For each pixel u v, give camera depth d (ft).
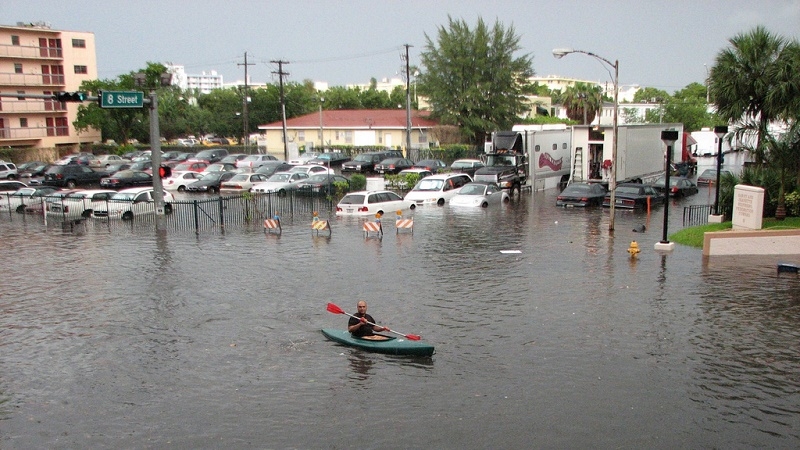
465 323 51.88
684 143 168.25
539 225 100.27
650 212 114.32
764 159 89.15
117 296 60.64
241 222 105.40
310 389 40.04
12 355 46.26
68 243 87.61
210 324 52.39
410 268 70.79
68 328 51.83
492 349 46.19
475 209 119.24
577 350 45.85
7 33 206.08
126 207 106.32
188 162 180.14
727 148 237.25
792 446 33.12
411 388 39.96
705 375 41.55
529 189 147.02
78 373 43.01
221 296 60.29
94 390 40.40
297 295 60.39
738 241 75.72
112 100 90.27
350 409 37.29
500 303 57.21
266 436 34.42
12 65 208.95
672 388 39.68
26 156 207.82
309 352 46.14
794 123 85.40
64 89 221.25
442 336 48.96
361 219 107.65
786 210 90.17
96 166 179.11
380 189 142.92
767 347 46.21
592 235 90.63
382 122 234.17
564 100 260.83
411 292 61.05
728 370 42.29
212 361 44.68
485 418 36.04
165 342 48.44
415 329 50.52
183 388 40.47
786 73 84.79
